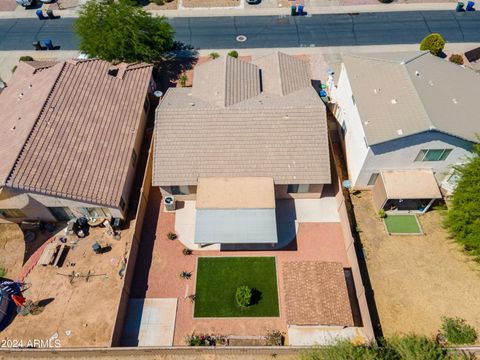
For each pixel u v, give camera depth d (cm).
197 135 3659
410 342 2673
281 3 6119
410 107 3372
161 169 3584
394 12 5909
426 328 3031
